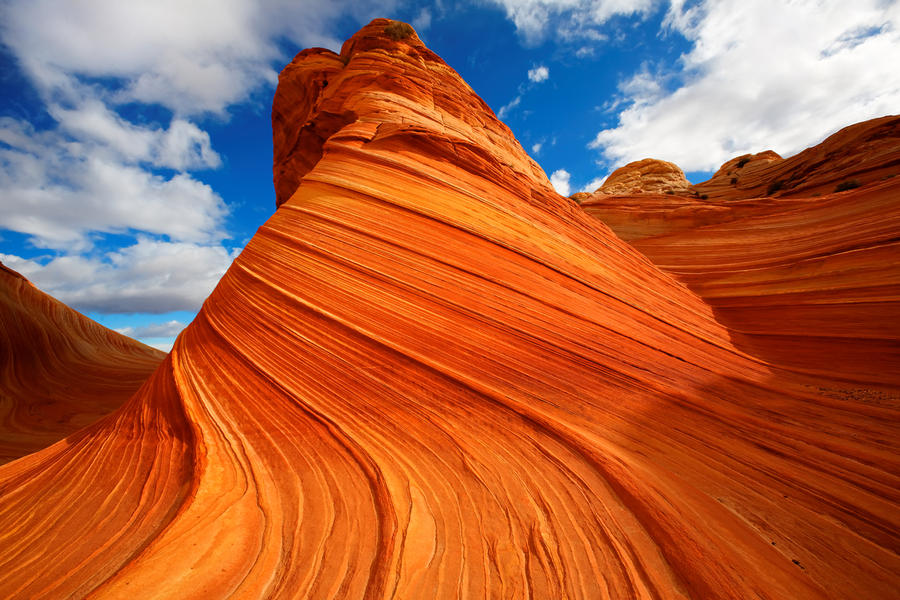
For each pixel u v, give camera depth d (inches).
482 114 789.2
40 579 117.0
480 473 168.4
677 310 456.8
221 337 273.4
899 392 281.6
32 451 598.9
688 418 235.8
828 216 576.7
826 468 181.9
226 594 105.3
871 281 418.6
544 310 307.1
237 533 128.3
